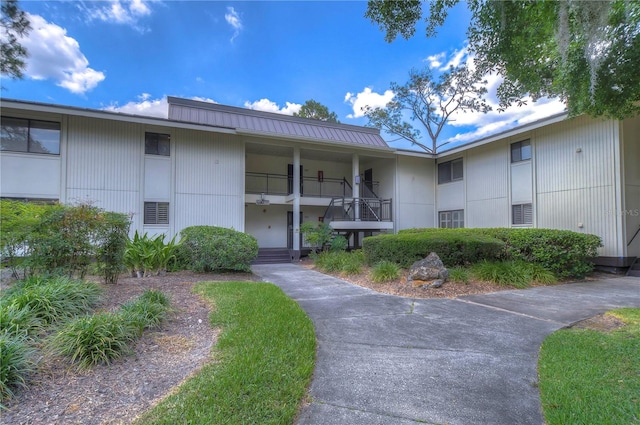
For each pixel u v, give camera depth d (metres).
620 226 9.45
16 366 2.60
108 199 10.87
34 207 5.42
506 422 2.38
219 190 12.52
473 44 5.75
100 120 10.88
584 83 5.45
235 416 2.27
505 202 12.89
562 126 11.00
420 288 6.96
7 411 2.32
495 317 5.04
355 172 14.97
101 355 3.03
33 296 3.81
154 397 2.54
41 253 5.05
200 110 14.15
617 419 2.31
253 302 5.25
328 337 4.14
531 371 3.19
